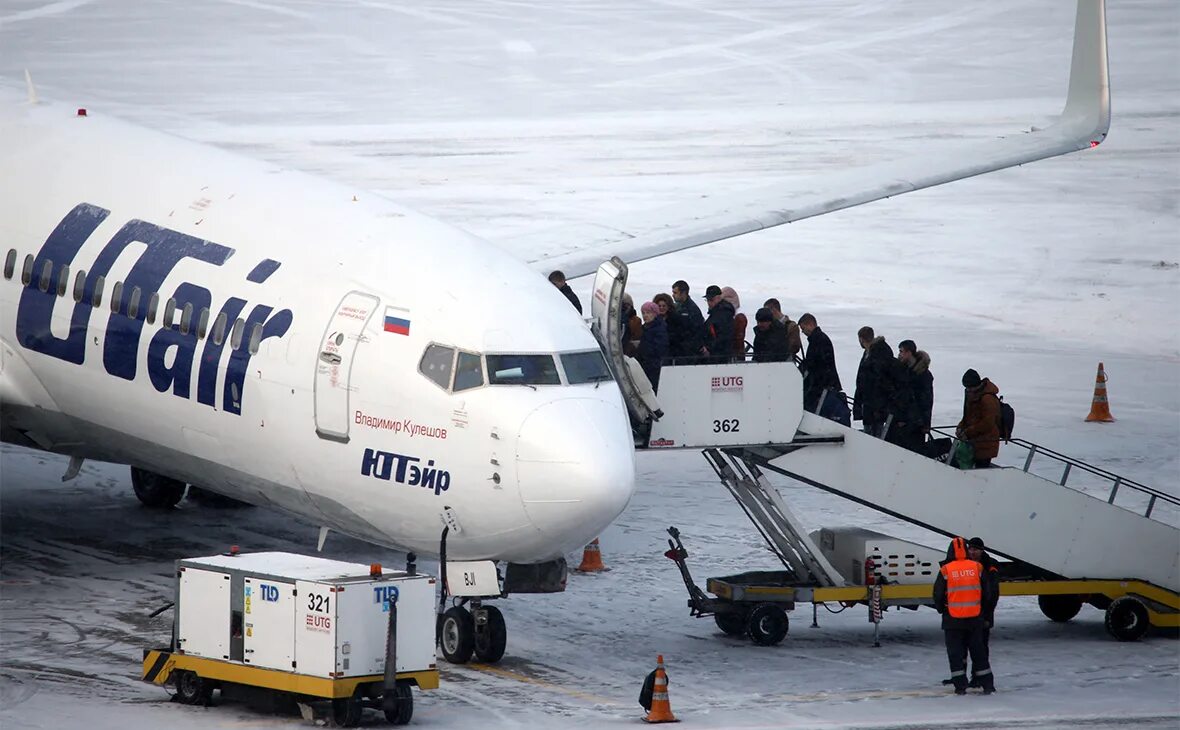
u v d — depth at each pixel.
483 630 76.75
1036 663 78.88
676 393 81.75
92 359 89.50
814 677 75.50
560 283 101.94
